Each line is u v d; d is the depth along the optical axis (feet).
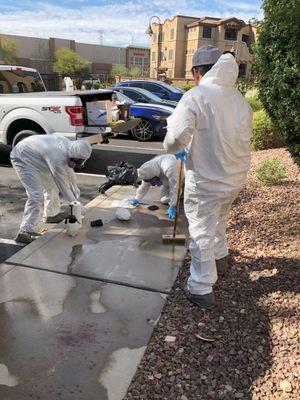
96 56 203.21
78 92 24.17
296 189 17.04
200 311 9.35
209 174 8.84
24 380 7.37
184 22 158.10
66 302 9.77
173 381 7.32
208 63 9.15
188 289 9.69
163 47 171.22
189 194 9.25
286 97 14.55
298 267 10.72
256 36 16.08
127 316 9.22
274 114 16.12
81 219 14.32
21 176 13.75
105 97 25.53
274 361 7.72
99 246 12.85
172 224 14.88
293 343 8.08
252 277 10.65
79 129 22.38
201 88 8.55
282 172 18.28
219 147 8.61
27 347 8.19
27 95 23.61
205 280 9.36
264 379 7.31
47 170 13.93
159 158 15.92
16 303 9.70
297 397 6.85
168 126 8.65
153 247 12.84
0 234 14.88
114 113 25.77
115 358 7.89
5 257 12.96
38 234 14.29
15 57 175.52
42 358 7.89
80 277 10.93
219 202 9.14
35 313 9.31
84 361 7.82
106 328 8.79
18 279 10.80
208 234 9.29
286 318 8.82
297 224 13.44
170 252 12.49
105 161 27.78
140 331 8.68
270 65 15.34
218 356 7.91
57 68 175.52
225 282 10.53
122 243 13.11
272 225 13.74
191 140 8.77
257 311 9.22
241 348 8.10
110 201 17.61
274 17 12.02
